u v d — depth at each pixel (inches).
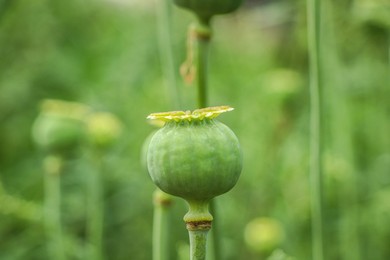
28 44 54.2
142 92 51.0
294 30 48.9
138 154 47.5
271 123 47.8
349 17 42.6
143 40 53.3
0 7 36.3
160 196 26.6
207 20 25.3
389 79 43.6
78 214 44.0
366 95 45.0
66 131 35.8
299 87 47.5
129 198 45.7
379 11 40.5
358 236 37.9
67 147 36.2
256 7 58.5
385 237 40.9
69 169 43.8
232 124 50.1
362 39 43.3
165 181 20.5
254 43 60.1
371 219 40.8
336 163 39.4
